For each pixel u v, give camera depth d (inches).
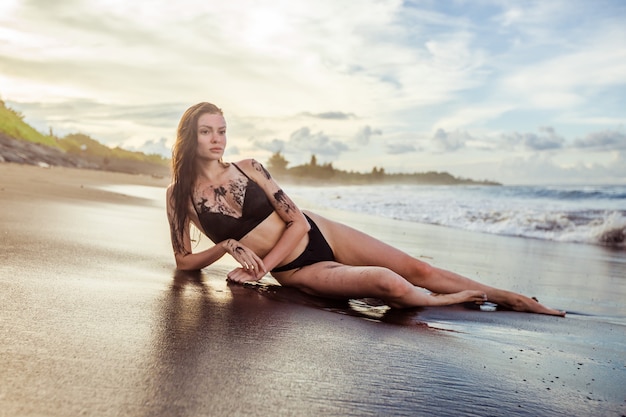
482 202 714.8
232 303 110.2
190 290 117.8
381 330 102.3
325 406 62.5
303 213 147.5
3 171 523.8
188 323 90.4
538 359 93.7
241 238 139.3
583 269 250.2
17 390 57.2
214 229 139.0
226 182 138.3
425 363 83.2
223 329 89.4
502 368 85.4
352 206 644.1
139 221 246.5
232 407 59.1
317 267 136.3
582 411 70.4
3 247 137.9
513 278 204.2
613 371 90.4
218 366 71.2
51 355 68.1
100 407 55.4
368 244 148.3
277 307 112.6
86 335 77.6
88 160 1526.8
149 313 93.6
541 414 67.7
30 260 126.6
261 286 136.2
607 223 421.7
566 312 146.5
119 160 1680.6
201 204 138.3
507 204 686.5
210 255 138.9
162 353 73.7
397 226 415.8
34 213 220.7
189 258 141.6
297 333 92.8
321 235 144.9
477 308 138.9
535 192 840.3
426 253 258.8
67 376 62.1
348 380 71.9
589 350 104.1
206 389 63.1
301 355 80.5
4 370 61.8
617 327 129.5
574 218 487.2
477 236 390.3
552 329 121.6
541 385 79.0
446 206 648.4
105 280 116.4
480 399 70.5
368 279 124.6
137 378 63.9
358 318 111.6
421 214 558.9
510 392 74.3
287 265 138.0
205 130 133.5
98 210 272.7
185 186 138.2
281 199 139.4
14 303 89.4
